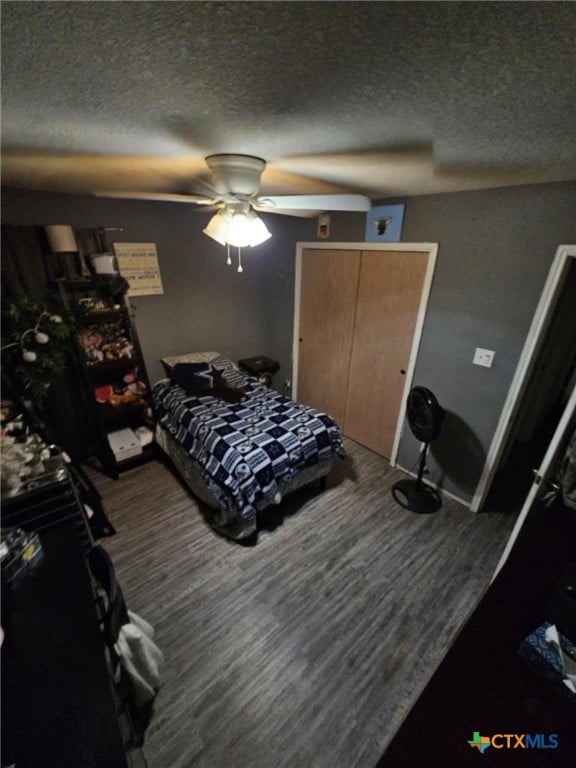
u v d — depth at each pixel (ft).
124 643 4.11
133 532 7.51
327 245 9.84
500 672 2.94
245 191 4.80
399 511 8.23
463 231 6.95
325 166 4.88
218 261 11.14
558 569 3.98
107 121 3.14
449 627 5.68
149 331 10.44
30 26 1.69
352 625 5.69
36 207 7.73
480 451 7.83
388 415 9.85
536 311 6.31
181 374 9.86
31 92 2.51
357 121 3.14
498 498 8.74
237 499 6.65
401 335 8.86
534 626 3.33
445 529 7.72
